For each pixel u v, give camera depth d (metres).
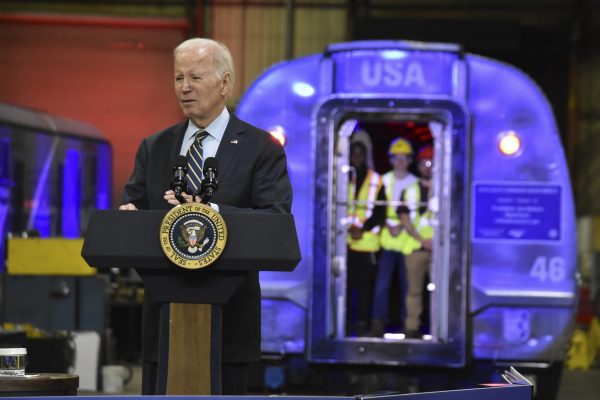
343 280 14.45
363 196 14.98
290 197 7.46
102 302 16.06
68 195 28.27
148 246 6.50
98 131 30.62
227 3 36.47
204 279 6.57
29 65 33.72
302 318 14.17
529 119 14.26
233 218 6.55
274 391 14.29
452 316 14.12
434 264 14.44
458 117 14.24
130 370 15.71
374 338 14.17
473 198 14.21
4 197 25.55
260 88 14.51
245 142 7.45
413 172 15.12
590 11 36.53
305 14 36.44
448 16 36.66
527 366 14.07
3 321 15.95
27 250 16.09
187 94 7.36
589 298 29.09
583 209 37.00
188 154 7.46
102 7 35.97
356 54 14.39
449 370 14.20
